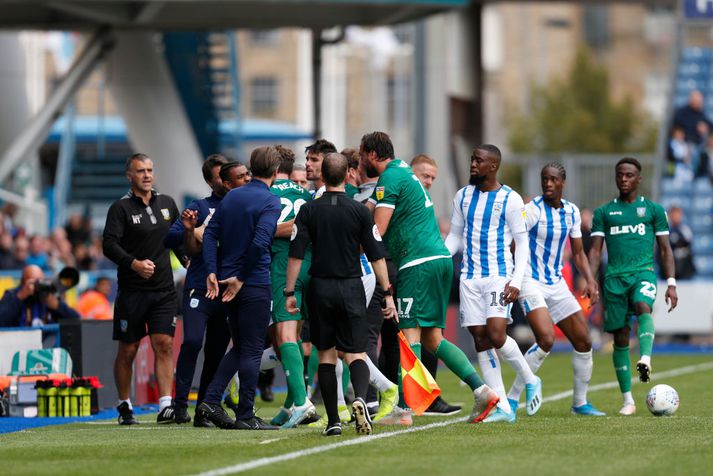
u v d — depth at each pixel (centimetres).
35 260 8019
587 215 7631
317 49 11138
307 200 4109
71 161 12925
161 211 4281
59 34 17375
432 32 11512
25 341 4947
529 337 7894
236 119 12638
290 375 3903
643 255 4541
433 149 11538
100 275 7912
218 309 4097
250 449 3278
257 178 3916
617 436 3547
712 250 11250
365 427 3575
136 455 3194
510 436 3550
